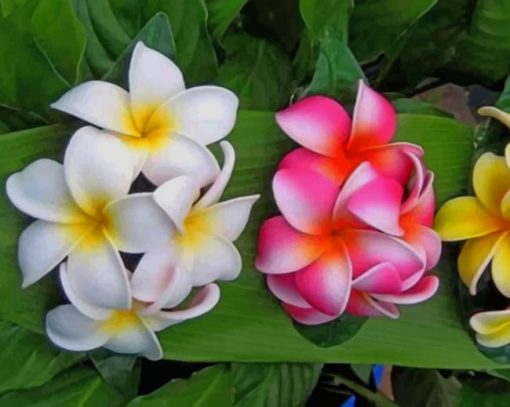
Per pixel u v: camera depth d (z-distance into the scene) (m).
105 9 0.57
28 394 0.57
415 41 0.68
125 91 0.50
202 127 0.50
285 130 0.52
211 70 0.58
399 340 0.57
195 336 0.55
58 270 0.52
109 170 0.48
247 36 0.63
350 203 0.51
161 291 0.50
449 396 0.69
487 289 0.58
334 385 0.73
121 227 0.49
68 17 0.53
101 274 0.49
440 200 0.58
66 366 0.56
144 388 0.64
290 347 0.56
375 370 0.77
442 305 0.58
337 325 0.56
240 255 0.54
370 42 0.64
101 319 0.51
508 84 0.59
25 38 0.53
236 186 0.54
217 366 0.60
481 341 0.57
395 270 0.52
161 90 0.50
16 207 0.50
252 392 0.62
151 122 0.50
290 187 0.52
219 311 0.55
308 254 0.53
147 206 0.48
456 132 0.57
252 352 0.56
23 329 0.56
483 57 0.68
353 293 0.54
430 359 0.58
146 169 0.49
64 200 0.49
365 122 0.53
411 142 0.57
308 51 0.61
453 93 0.74
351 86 0.56
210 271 0.51
